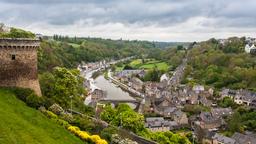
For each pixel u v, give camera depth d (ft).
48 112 221.05
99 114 401.49
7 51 225.35
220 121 601.21
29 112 207.10
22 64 230.89
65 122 214.90
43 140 169.37
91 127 229.45
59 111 237.25
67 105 285.64
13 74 228.02
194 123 597.93
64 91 283.79
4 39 222.89
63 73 290.15
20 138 159.84
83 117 257.55
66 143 181.57
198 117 630.74
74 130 205.87
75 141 191.93
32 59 235.81
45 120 205.67
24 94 227.61
